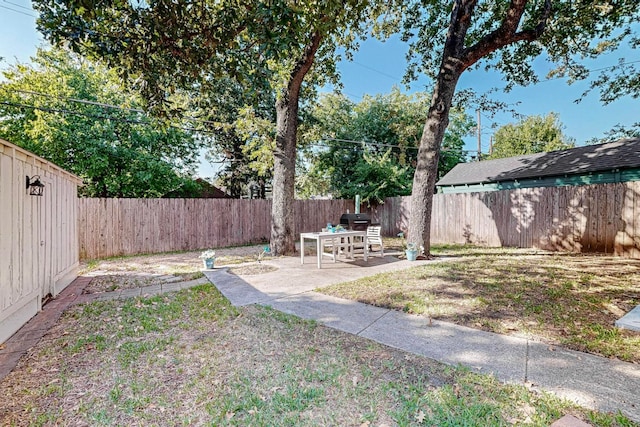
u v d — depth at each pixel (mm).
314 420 1848
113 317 3766
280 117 8555
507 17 6594
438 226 11477
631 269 5844
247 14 3047
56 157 11383
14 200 3422
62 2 2752
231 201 11031
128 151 12492
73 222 5988
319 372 2387
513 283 4863
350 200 14195
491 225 10070
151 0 2955
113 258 8586
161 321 3598
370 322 3424
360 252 8359
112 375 2424
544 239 8828
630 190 7293
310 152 17562
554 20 7738
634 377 2211
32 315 3814
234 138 17172
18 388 2258
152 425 1841
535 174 11219
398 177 14227
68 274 5578
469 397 2018
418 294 4391
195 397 2115
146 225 9406
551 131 24234
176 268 6938
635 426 1691
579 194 8148
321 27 3984
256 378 2336
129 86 4688
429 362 2500
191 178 16672
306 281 5398
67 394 2180
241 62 3617
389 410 1918
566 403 1917
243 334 3166
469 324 3303
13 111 11180
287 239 8617
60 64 11812
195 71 3742
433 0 8023
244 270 6473
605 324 3199
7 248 3223
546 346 2744
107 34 3221
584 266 6199
